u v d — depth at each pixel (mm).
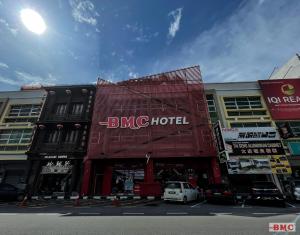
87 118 22203
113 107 22469
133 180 19625
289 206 12445
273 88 23188
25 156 21156
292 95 22484
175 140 20031
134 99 22859
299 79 23453
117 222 7254
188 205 12891
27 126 23172
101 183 19891
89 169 19188
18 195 16875
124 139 20375
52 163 20422
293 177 17984
